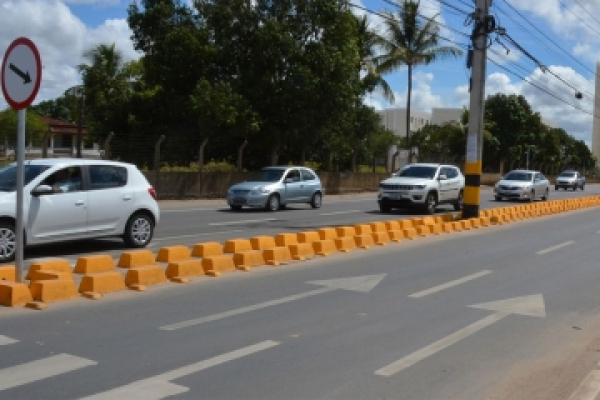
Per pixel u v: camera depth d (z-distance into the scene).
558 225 21.50
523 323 8.01
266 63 29.78
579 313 8.65
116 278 8.72
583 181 57.69
